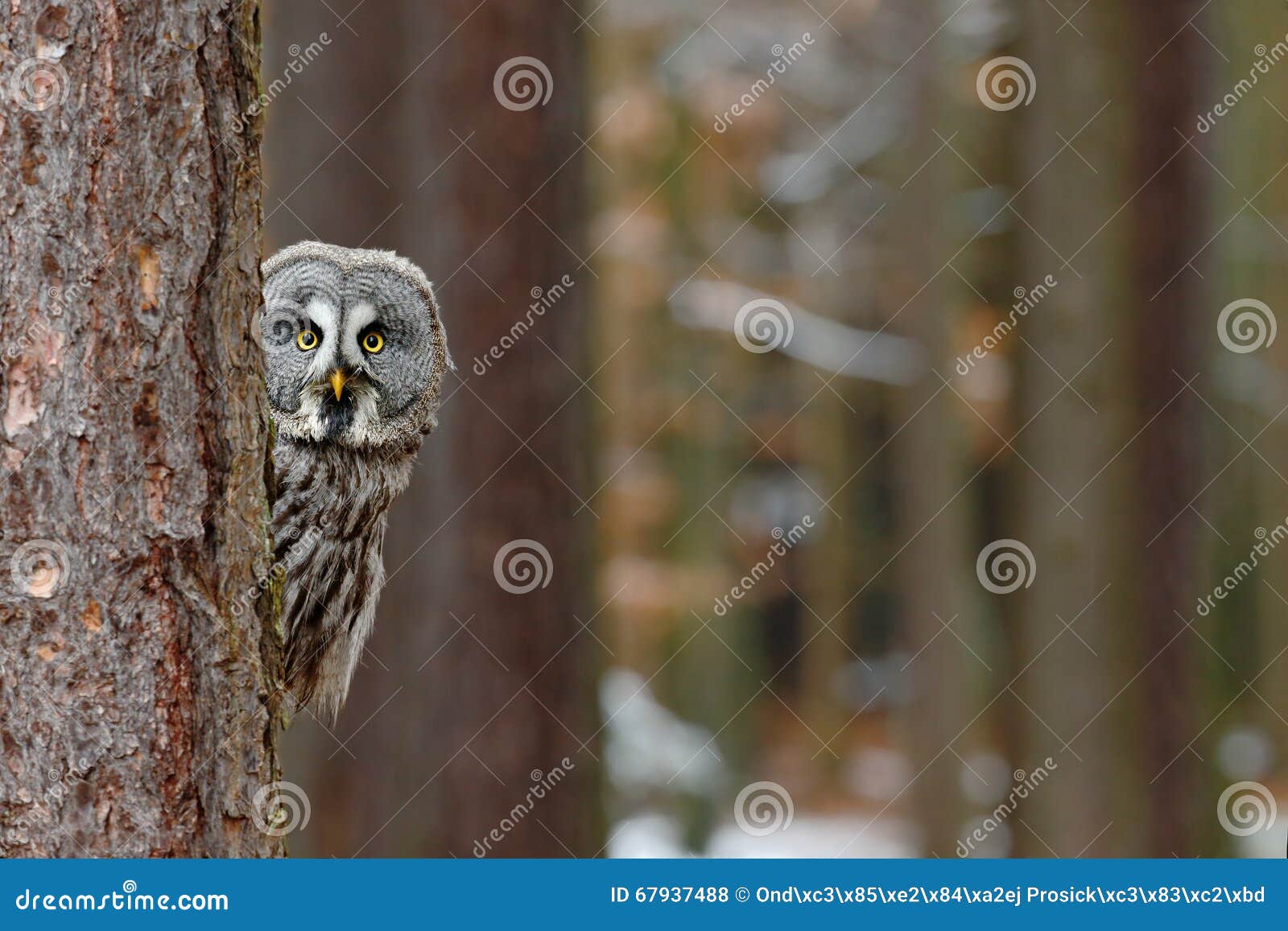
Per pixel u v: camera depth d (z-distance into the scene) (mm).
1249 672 27344
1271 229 22344
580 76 11078
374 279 7410
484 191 10641
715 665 31328
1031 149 12695
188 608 3945
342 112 10719
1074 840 12320
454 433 10664
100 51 3773
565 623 10844
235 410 4051
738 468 30906
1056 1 12391
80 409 3793
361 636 7523
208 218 3947
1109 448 12250
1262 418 24625
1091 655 12297
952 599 20250
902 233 20578
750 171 27000
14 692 3805
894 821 29578
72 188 3770
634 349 26906
